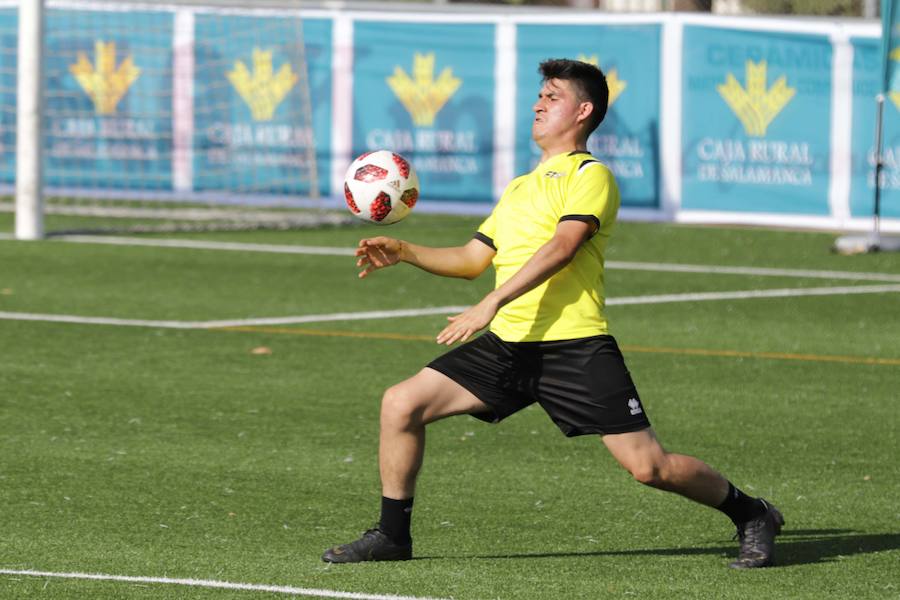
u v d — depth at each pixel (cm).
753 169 5822
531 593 1642
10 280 4134
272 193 6075
